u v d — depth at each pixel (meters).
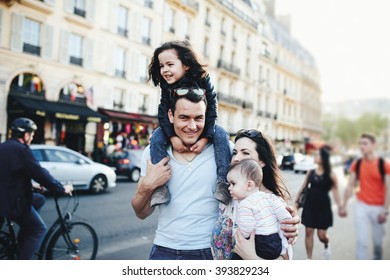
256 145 1.48
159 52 1.51
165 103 1.46
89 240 2.59
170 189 1.38
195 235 1.36
